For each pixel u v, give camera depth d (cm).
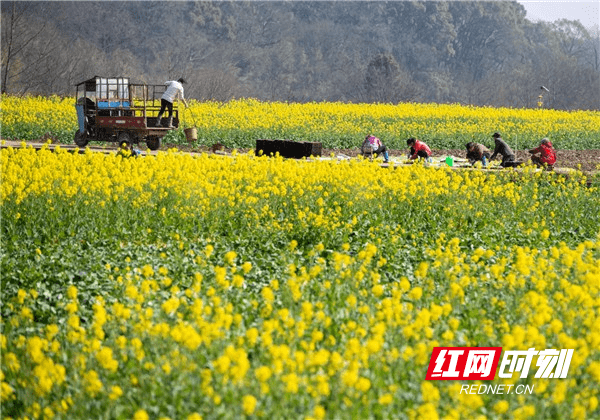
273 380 1945
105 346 2353
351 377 1880
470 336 2530
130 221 4369
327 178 5412
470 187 5650
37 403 2030
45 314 2952
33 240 4022
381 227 4428
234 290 2981
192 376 2045
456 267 3219
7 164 5706
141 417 1764
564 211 5153
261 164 5922
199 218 4469
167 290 3138
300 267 3522
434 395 1883
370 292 2850
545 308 2422
